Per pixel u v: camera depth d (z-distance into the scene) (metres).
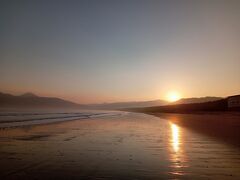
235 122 40.75
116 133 25.36
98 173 9.69
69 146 16.72
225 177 9.14
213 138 20.64
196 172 9.84
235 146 16.44
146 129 29.97
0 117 58.00
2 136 22.52
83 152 14.42
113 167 10.65
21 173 9.69
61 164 11.23
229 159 12.31
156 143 18.03
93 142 18.69
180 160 12.12
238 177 9.13
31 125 36.06
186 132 25.80
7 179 8.88
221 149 15.27
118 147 16.30
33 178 9.02
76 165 11.03
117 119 56.50
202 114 80.69
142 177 9.16
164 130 28.41
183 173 9.70
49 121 46.50
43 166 10.84
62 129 30.03
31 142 18.72
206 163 11.41
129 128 31.62
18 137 21.81
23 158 12.60
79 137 21.94
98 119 56.25
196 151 14.62
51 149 15.48
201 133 24.59
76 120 51.47
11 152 14.37
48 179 8.90
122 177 9.15
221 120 46.50
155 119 56.06
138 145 17.12
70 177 9.15
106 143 18.14
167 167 10.66
